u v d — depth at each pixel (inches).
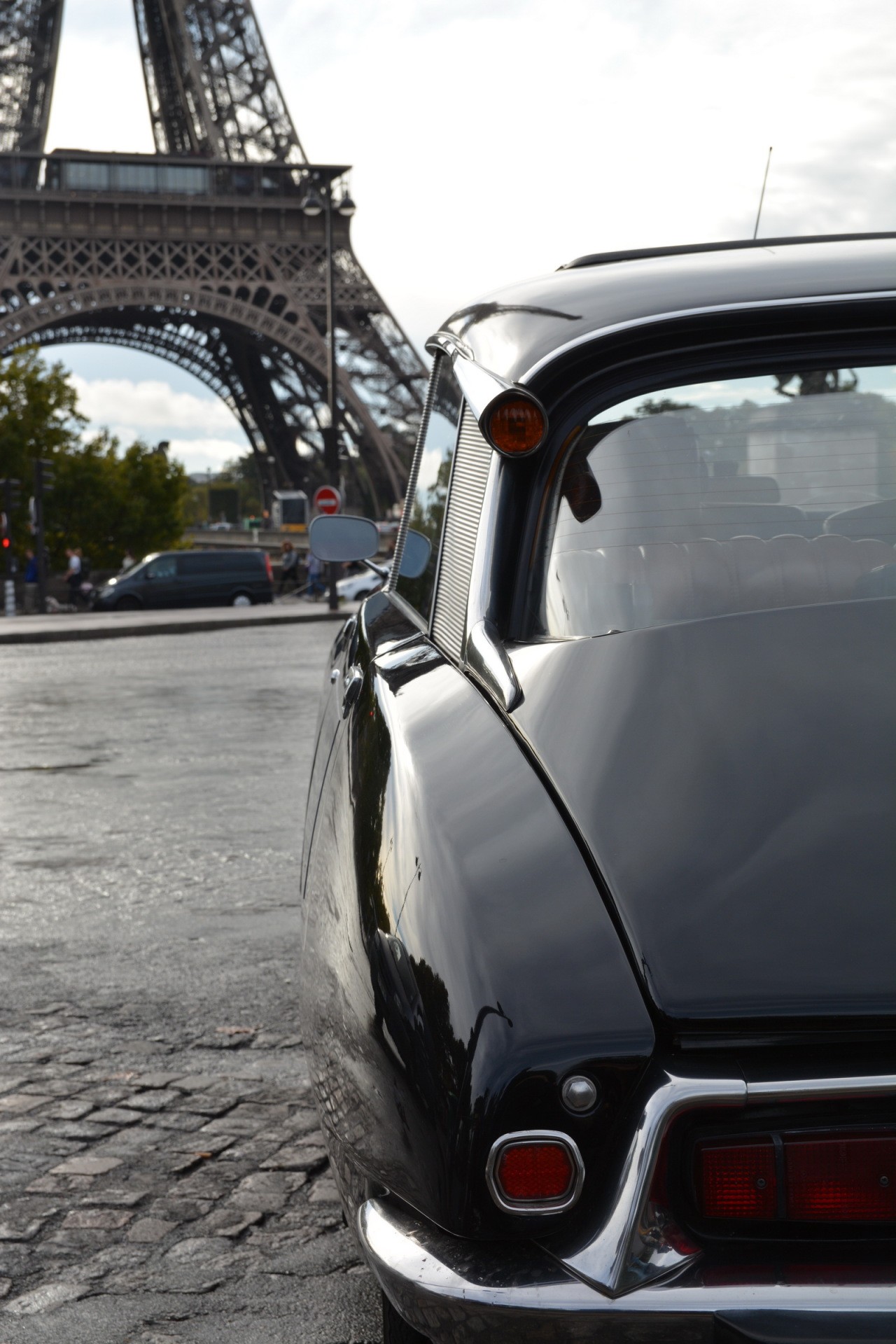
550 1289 51.3
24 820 284.7
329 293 1284.4
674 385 81.8
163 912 208.8
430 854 62.0
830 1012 51.9
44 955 186.7
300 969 86.3
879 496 79.2
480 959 55.7
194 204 2161.7
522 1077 52.6
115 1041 152.8
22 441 2165.4
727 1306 50.0
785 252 91.7
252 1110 132.7
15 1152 123.1
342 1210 111.0
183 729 428.1
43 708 494.3
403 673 85.3
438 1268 53.8
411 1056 56.3
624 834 58.6
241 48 2361.0
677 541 77.6
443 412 119.4
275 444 2746.1
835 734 60.9
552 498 80.4
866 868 55.4
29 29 2773.1
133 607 1397.6
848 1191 52.0
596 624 75.2
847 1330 49.3
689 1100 51.6
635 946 54.6
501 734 68.4
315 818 99.6
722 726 62.4
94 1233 107.1
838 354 82.0
